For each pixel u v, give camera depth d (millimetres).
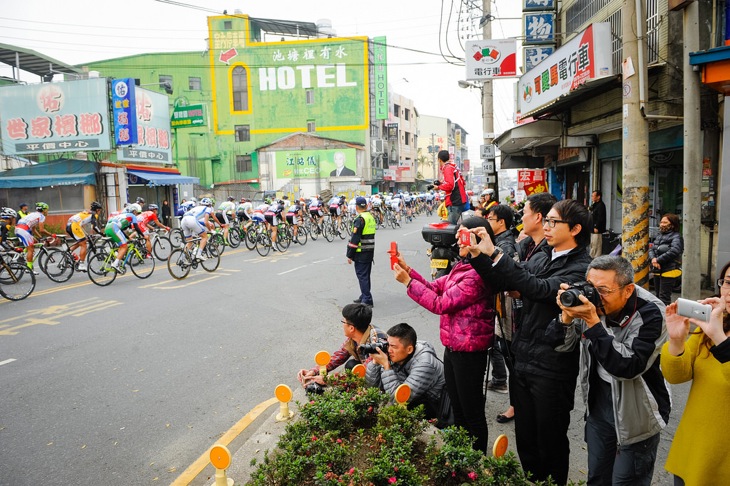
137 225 11078
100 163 18750
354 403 2936
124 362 5473
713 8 6648
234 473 3094
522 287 2432
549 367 2520
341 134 36938
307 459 2441
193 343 6086
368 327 3879
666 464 2146
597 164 11961
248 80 36844
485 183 14211
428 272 10797
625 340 2207
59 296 8789
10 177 18312
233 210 16359
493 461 2330
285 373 5109
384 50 36844
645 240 5809
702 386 1979
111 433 3943
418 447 2689
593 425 2459
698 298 5957
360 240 7590
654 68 7270
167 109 21828
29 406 4438
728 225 6297
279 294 8758
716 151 7258
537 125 11703
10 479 3344
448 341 2928
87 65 36344
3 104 18781
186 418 4176
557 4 12281
